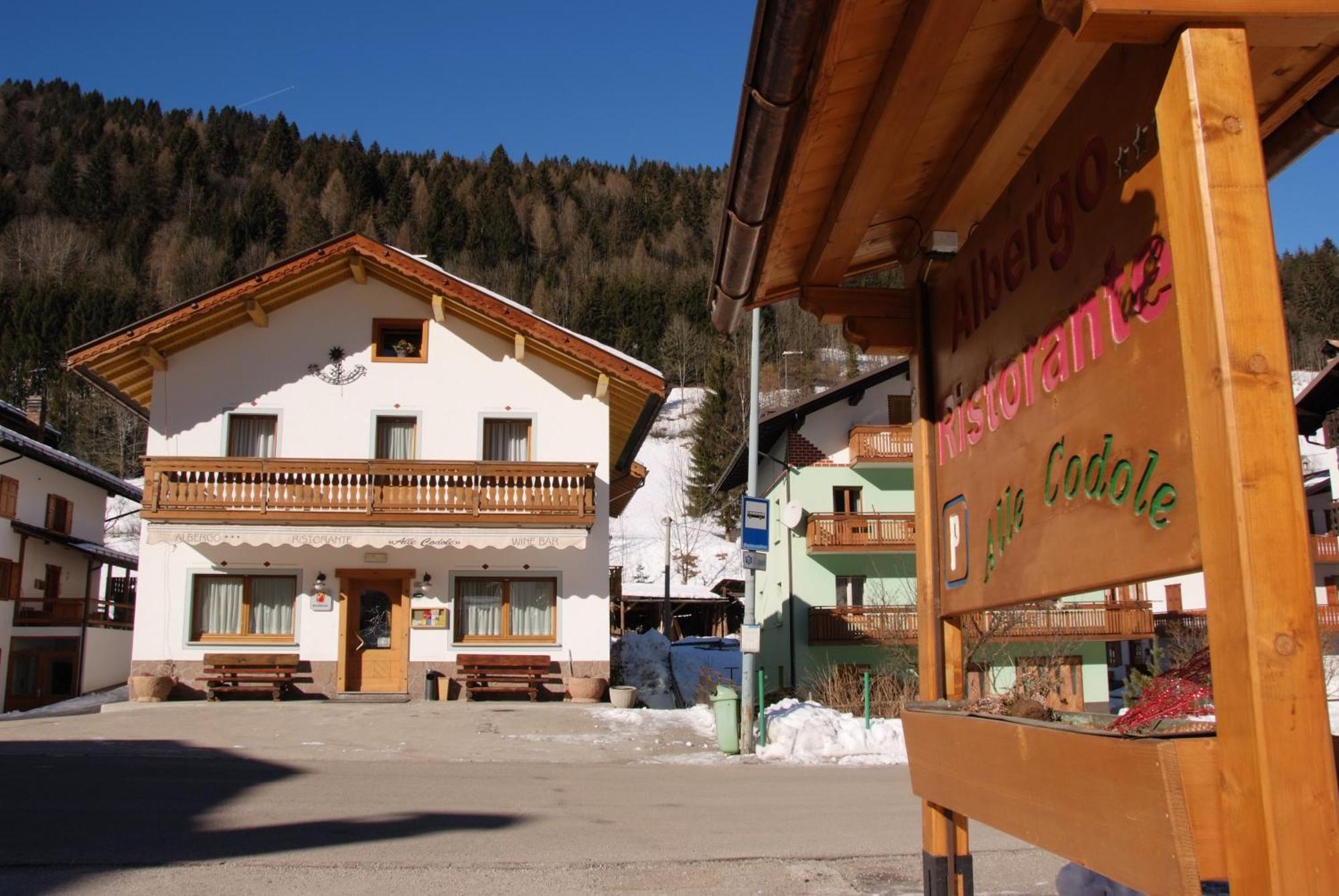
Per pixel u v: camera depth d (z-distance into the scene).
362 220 114.75
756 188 3.66
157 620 20.78
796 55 2.93
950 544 4.27
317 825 9.14
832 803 10.59
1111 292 2.90
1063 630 26.17
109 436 77.00
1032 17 3.16
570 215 124.75
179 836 8.59
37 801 10.04
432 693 20.70
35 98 133.25
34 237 99.19
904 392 30.83
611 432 25.02
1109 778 2.48
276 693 20.44
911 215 4.52
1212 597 2.27
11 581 29.77
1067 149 3.18
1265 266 2.25
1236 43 2.33
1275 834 2.06
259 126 140.75
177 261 100.81
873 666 28.08
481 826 9.16
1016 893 6.85
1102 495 2.93
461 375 22.22
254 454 21.75
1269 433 2.19
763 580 34.47
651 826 9.27
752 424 15.52
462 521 20.73
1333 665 21.22
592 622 21.55
